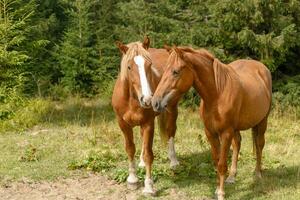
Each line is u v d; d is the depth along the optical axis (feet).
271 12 36.22
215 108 18.51
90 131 31.86
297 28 37.68
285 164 24.29
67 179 22.95
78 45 46.52
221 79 18.44
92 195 20.97
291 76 40.83
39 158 26.09
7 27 36.96
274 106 36.86
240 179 22.30
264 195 20.25
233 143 22.03
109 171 23.89
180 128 32.22
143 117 19.79
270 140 29.40
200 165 23.73
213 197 20.40
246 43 36.27
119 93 20.16
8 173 23.56
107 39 47.52
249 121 19.98
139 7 40.68
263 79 21.58
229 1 35.29
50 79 47.19
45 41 41.78
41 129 33.04
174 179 22.29
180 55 17.81
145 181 20.81
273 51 36.91
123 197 20.62
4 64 36.63
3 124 32.94
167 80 17.83
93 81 46.65
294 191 20.49
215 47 37.42
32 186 22.15
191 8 39.96
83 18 46.50
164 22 39.70
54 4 51.65
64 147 28.14
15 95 36.52
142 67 18.56
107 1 50.31
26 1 44.42
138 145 27.78
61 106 40.52
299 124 33.40
